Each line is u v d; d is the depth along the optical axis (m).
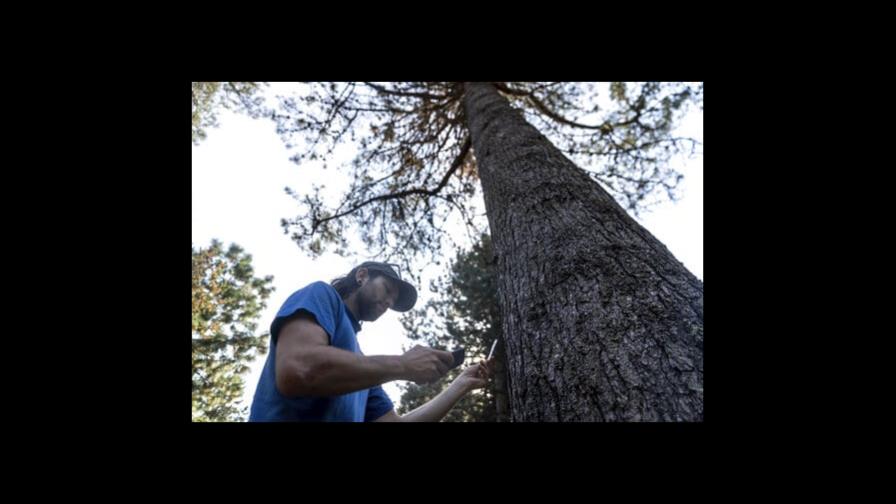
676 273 1.26
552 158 2.52
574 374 1.03
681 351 0.95
